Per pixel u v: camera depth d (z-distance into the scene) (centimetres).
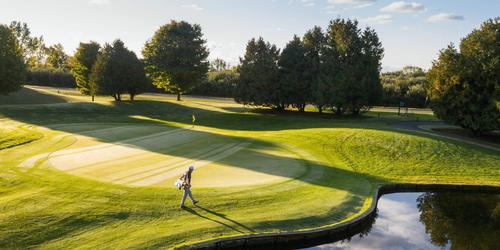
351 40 5675
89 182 2056
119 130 4050
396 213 2131
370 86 5656
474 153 3322
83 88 8062
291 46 6238
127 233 1520
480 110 3822
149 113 6316
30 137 3419
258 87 6312
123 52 7094
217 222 1670
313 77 6041
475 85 3847
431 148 3394
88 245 1415
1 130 3816
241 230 1619
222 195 1964
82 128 4134
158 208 1764
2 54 5434
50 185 1994
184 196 1781
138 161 2592
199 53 7400
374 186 2467
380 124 4812
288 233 1616
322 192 2164
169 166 2484
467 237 1805
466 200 2423
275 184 2211
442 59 4072
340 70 5672
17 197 1797
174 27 7294
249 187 2117
